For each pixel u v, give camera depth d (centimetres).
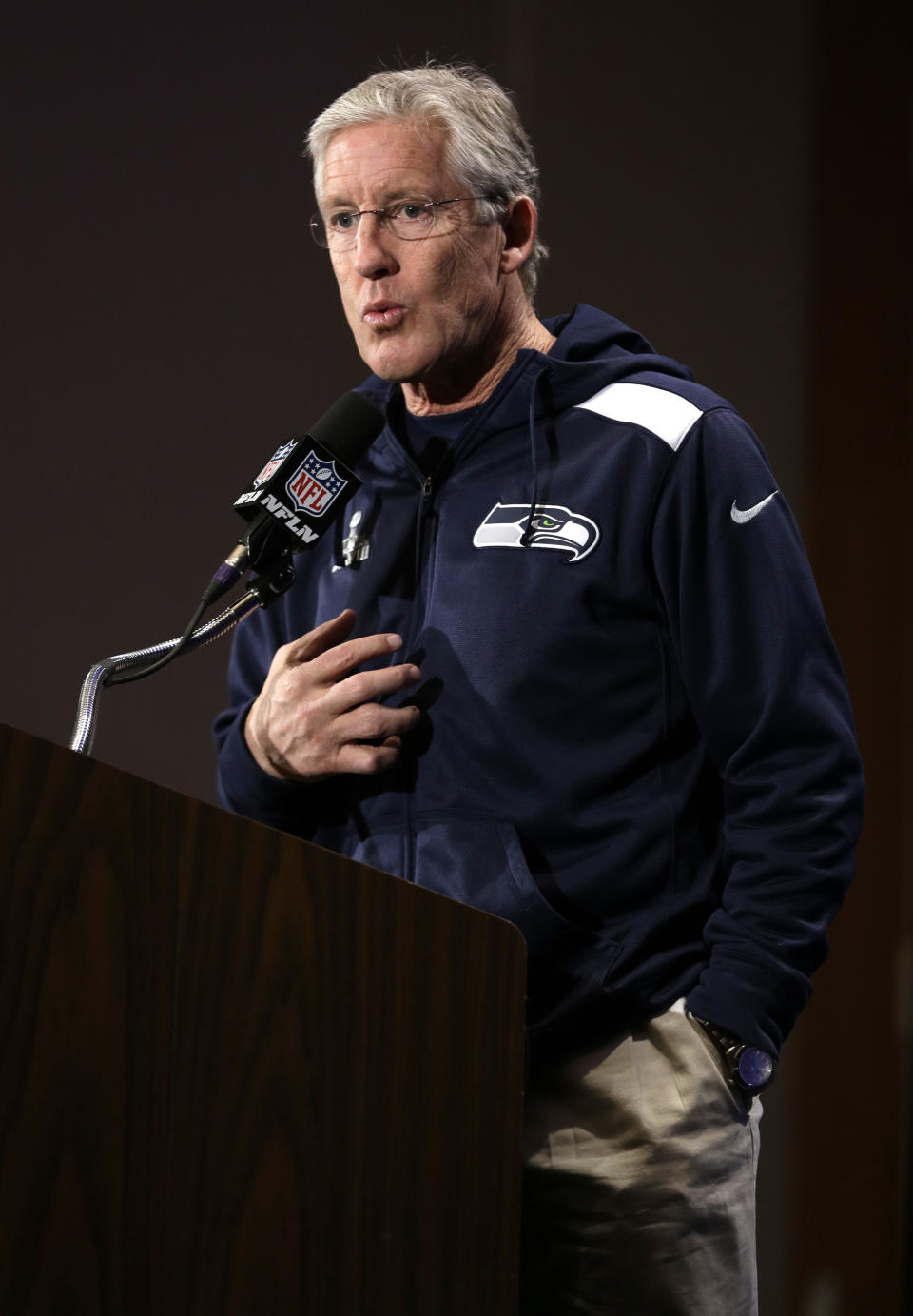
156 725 991
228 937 352
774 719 512
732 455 539
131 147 998
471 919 412
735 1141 517
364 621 589
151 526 992
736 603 525
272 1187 356
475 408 589
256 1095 355
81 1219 319
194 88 1013
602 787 529
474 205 568
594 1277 512
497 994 418
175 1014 339
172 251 1005
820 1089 1090
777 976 494
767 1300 1078
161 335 1000
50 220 976
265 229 1028
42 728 960
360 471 620
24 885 314
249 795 582
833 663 529
